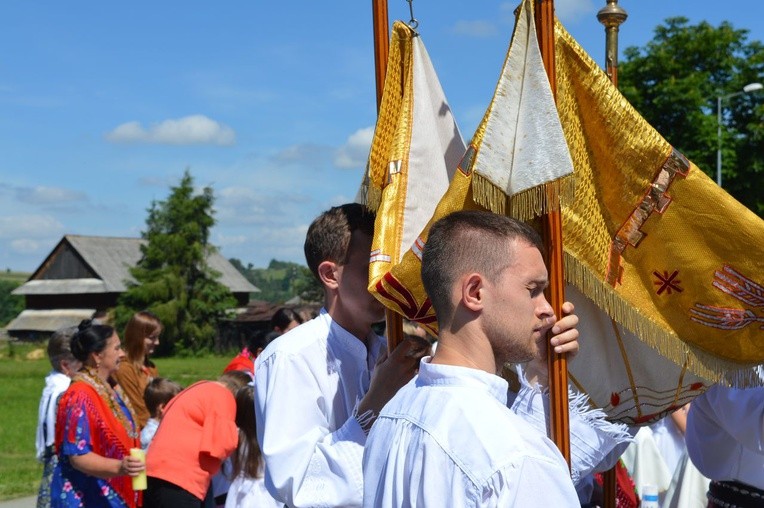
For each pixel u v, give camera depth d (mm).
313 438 2490
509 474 1671
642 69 24359
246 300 77312
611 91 2279
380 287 2271
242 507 5258
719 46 24688
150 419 6266
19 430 18875
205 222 65688
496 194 2117
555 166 2094
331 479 2389
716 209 2254
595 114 2297
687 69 24578
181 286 63594
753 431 3008
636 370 2617
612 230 2348
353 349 2652
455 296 1878
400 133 2486
